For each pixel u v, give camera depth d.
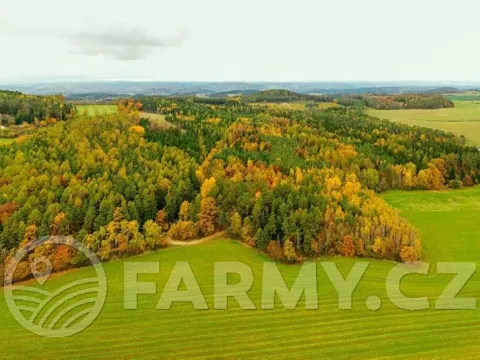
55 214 77.81
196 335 52.25
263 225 81.50
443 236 86.75
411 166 127.19
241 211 85.00
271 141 129.38
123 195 87.38
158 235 79.06
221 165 103.62
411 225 84.31
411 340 50.97
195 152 114.69
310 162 116.31
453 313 56.75
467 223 94.81
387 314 56.53
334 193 90.31
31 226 73.56
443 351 48.88
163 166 100.00
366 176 121.25
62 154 98.44
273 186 92.62
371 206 86.25
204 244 80.06
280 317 56.00
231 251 77.25
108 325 54.47
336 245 77.19
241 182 93.62
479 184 130.50
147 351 49.53
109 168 96.31
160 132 124.00
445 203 111.31
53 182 86.75
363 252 76.00
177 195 89.69
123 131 116.50
